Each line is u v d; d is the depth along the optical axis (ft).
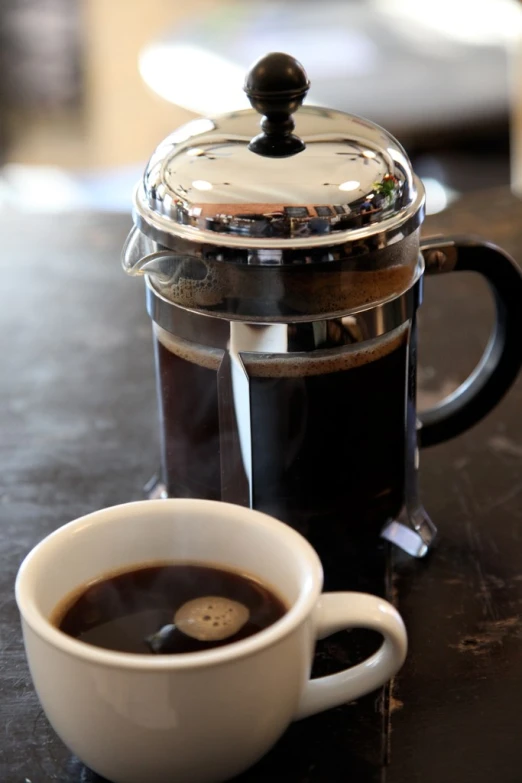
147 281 1.73
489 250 1.77
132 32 6.69
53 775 1.49
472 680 1.60
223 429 1.67
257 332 1.61
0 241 2.80
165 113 6.93
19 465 2.00
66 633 1.46
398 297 1.65
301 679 1.43
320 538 1.72
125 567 1.55
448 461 2.01
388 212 1.60
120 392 2.20
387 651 1.46
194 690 1.35
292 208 1.56
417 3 5.98
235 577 1.54
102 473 1.97
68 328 2.42
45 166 7.13
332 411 1.65
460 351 2.33
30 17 6.72
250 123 1.68
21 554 1.81
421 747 1.51
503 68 5.38
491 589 1.74
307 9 5.91
